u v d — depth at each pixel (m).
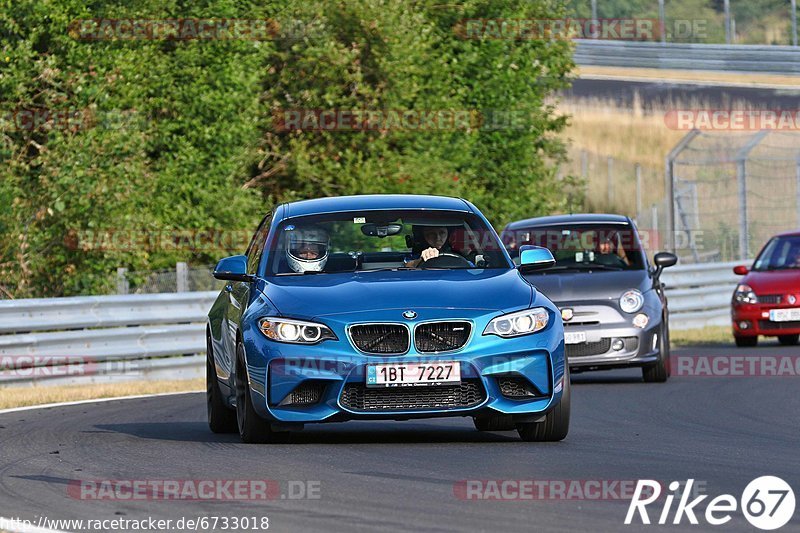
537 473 17.41
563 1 69.56
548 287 35.22
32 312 39.34
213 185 53.34
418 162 58.53
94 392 35.09
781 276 47.66
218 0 54.78
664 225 109.19
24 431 24.78
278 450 20.27
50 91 49.66
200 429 25.02
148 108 52.88
